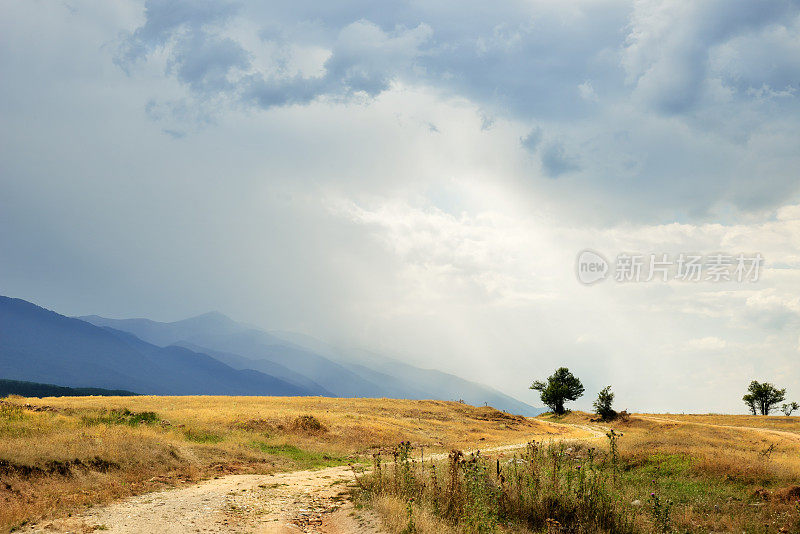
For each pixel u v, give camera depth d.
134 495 14.83
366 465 26.66
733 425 67.50
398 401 75.81
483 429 59.03
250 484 18.00
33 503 12.68
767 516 12.30
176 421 32.88
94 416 30.75
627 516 11.74
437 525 10.34
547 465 16.34
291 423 37.66
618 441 29.50
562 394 100.25
